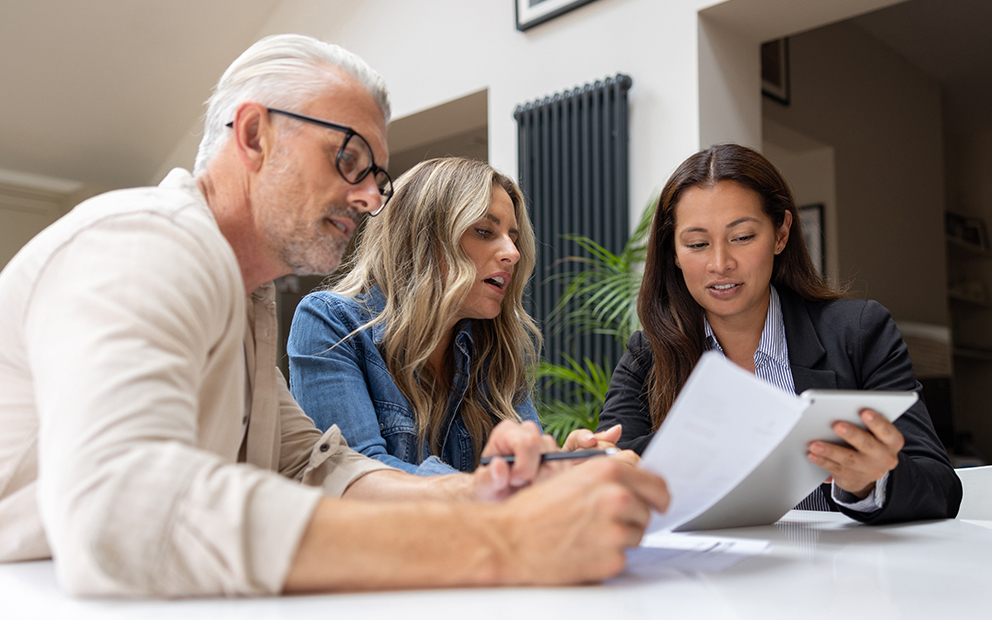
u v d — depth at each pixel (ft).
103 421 1.83
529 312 11.44
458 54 13.02
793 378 4.97
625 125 10.44
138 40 15.49
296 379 4.57
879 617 1.77
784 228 5.07
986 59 17.51
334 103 2.88
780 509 3.26
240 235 2.96
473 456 5.12
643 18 10.50
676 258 5.16
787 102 13.23
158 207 2.33
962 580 2.18
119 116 17.56
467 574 1.87
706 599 1.91
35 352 2.04
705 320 5.39
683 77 9.98
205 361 2.35
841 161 15.03
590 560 1.91
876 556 2.56
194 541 1.75
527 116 11.62
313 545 1.79
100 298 2.01
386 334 4.89
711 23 10.05
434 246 4.94
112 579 1.73
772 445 2.33
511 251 5.04
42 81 15.99
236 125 2.86
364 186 2.96
